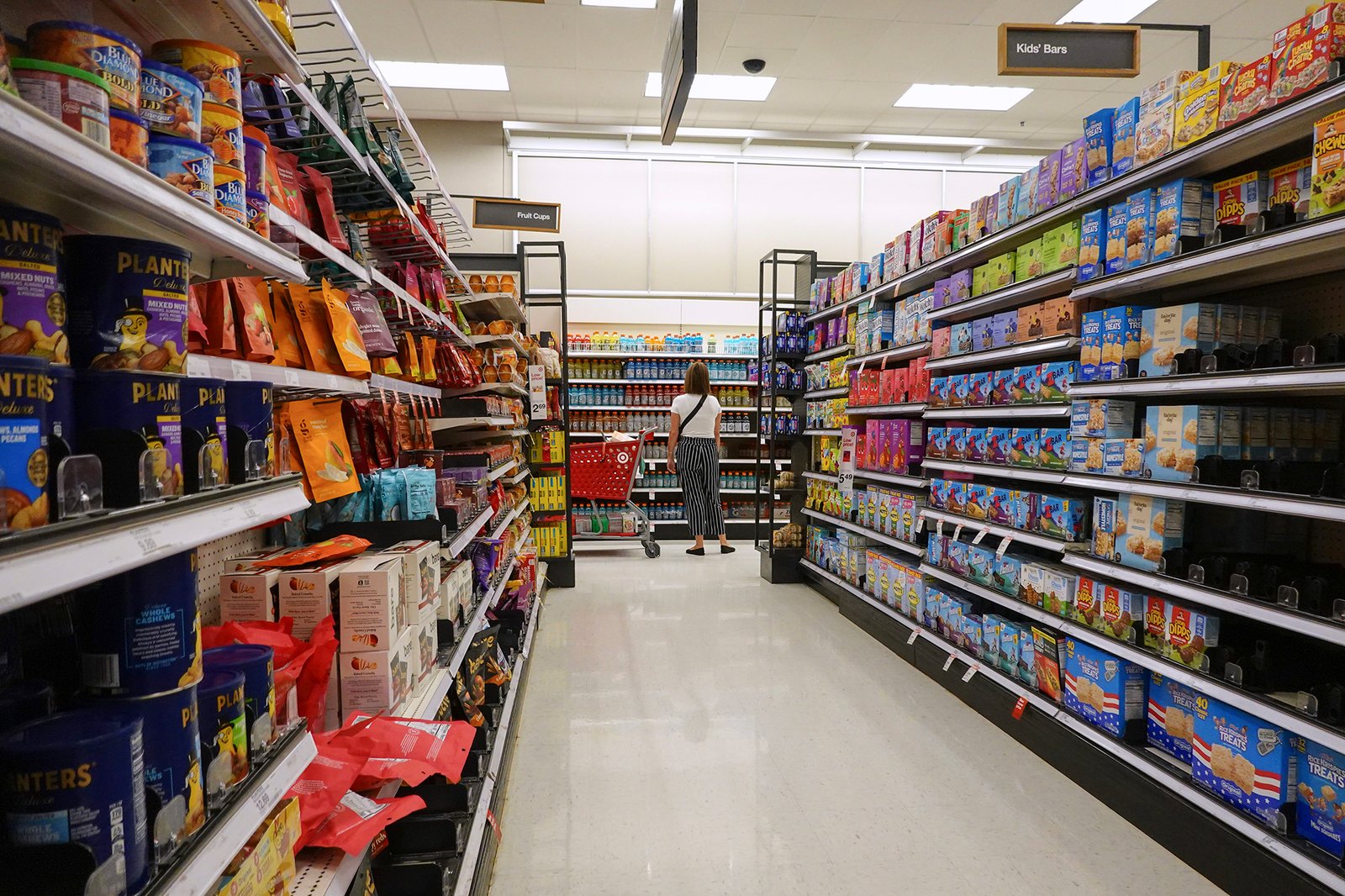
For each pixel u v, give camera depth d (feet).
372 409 6.87
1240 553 7.49
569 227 28.58
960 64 22.88
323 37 16.14
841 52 22.15
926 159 29.66
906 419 14.66
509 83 24.27
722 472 28.55
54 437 2.13
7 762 2.07
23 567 1.74
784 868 7.15
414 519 6.68
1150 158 8.00
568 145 28.43
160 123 2.71
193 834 2.51
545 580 18.79
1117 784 8.13
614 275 28.76
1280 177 6.98
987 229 11.49
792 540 20.10
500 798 7.86
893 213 29.71
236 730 2.84
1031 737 9.68
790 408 24.22
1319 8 6.12
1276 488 6.49
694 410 23.85
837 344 18.43
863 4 19.52
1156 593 8.23
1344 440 7.70
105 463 2.32
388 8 19.70
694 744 9.88
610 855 7.37
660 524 27.78
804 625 15.70
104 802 2.12
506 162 28.17
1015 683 10.14
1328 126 5.95
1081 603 9.05
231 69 3.23
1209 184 7.69
